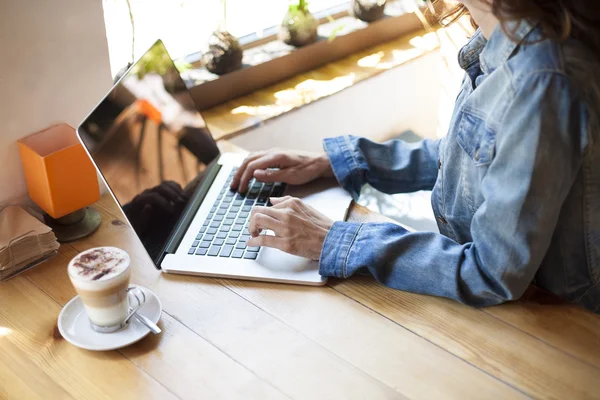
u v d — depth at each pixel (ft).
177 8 5.47
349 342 3.15
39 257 3.73
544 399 2.87
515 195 2.98
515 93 2.97
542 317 3.27
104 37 4.19
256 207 3.74
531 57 2.93
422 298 3.40
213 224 3.94
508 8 2.82
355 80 6.31
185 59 5.75
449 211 3.76
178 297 3.44
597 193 3.11
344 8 6.94
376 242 3.45
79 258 3.19
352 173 4.25
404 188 4.39
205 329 3.23
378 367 3.02
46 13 3.85
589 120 2.88
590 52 2.92
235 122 5.57
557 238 3.29
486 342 3.14
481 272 3.24
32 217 3.81
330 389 2.91
